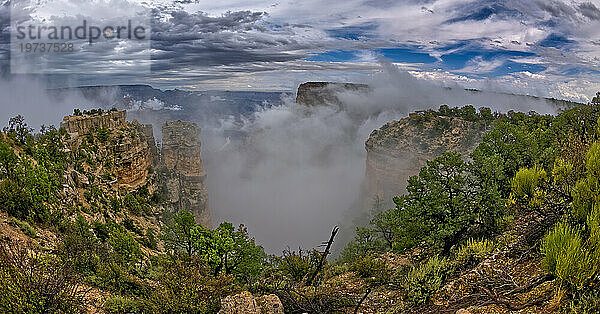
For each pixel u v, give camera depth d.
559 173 13.12
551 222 11.92
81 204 34.28
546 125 49.91
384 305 12.72
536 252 11.41
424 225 20.28
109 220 36.94
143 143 73.88
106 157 57.22
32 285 10.79
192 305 12.45
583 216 10.30
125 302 13.51
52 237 21.44
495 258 12.38
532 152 25.64
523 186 13.86
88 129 57.94
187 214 26.08
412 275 12.54
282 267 21.70
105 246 23.78
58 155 40.50
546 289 9.03
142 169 66.44
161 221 56.25
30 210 22.28
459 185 20.02
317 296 13.32
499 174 20.41
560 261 8.34
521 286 9.82
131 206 49.75
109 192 46.84
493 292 10.23
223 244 22.28
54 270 12.18
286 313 12.20
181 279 13.09
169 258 22.30
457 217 19.00
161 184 78.56
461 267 12.70
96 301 14.00
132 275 18.36
